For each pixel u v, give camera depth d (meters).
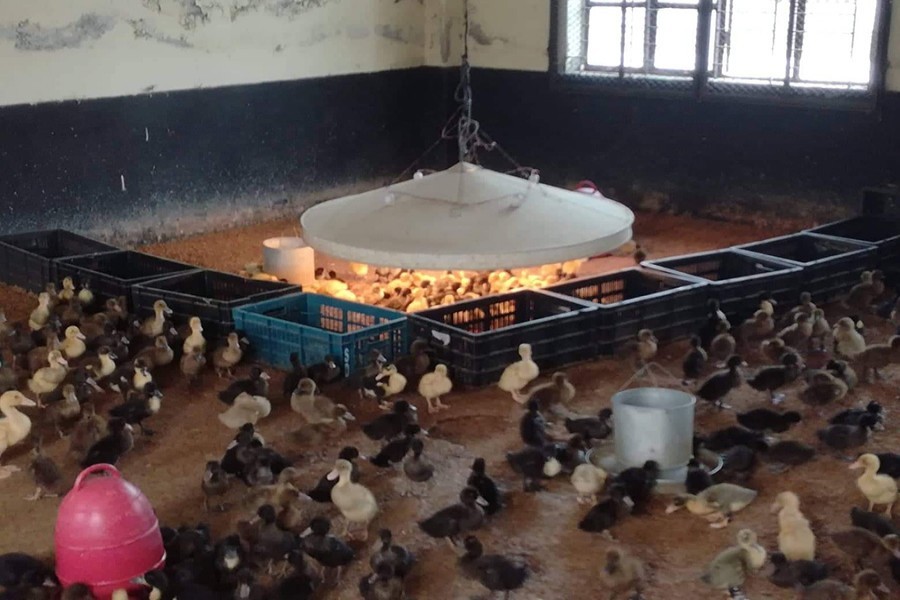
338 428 8.45
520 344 9.54
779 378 8.95
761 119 15.61
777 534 6.86
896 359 9.44
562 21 17.16
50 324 10.18
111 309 10.70
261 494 6.90
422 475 7.52
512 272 12.77
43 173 13.57
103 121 14.12
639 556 6.63
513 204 10.34
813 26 15.01
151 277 11.36
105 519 5.89
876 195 14.61
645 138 16.80
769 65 15.48
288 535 6.38
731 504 6.98
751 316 11.06
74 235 13.16
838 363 9.12
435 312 10.09
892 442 8.23
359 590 6.29
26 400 8.16
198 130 15.31
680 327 10.61
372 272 13.27
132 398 8.62
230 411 8.39
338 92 17.20
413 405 9.06
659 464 7.34
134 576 5.95
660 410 7.30
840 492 7.41
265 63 16.00
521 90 17.88
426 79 18.64
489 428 8.60
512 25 17.70
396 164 18.48
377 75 17.80
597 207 10.87
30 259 12.29
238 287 11.41
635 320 10.24
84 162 14.00
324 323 10.73
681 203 16.72
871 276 11.47
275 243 12.89
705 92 15.98
